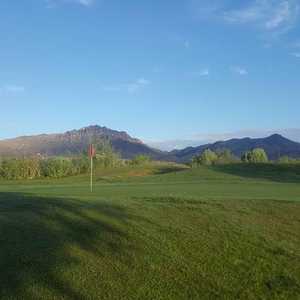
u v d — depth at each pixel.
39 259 10.32
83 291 9.22
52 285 9.41
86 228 12.01
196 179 42.62
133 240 11.36
